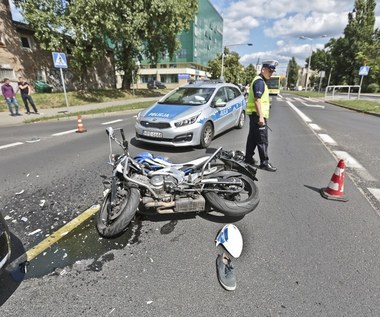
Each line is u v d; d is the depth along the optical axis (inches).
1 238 80.7
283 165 204.4
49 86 782.5
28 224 121.1
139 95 1017.5
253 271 92.1
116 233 108.0
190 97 265.0
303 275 90.1
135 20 672.4
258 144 190.7
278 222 123.3
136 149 247.9
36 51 799.7
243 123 362.3
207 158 136.6
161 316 74.3
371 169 196.1
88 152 237.6
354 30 2145.7
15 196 148.9
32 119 424.8
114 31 641.0
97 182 168.2
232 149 249.0
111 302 79.4
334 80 2359.7
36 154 231.6
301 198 147.8
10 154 232.1
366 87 1788.9
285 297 81.0
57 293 82.7
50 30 621.6
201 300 79.8
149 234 114.3
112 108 587.8
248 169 143.9
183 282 87.1
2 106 536.4
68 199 145.3
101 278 89.0
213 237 112.5
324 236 112.4
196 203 115.5
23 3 600.1
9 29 714.8
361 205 139.9
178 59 2351.1
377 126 393.7
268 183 168.7
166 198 114.1
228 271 89.9
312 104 826.2
